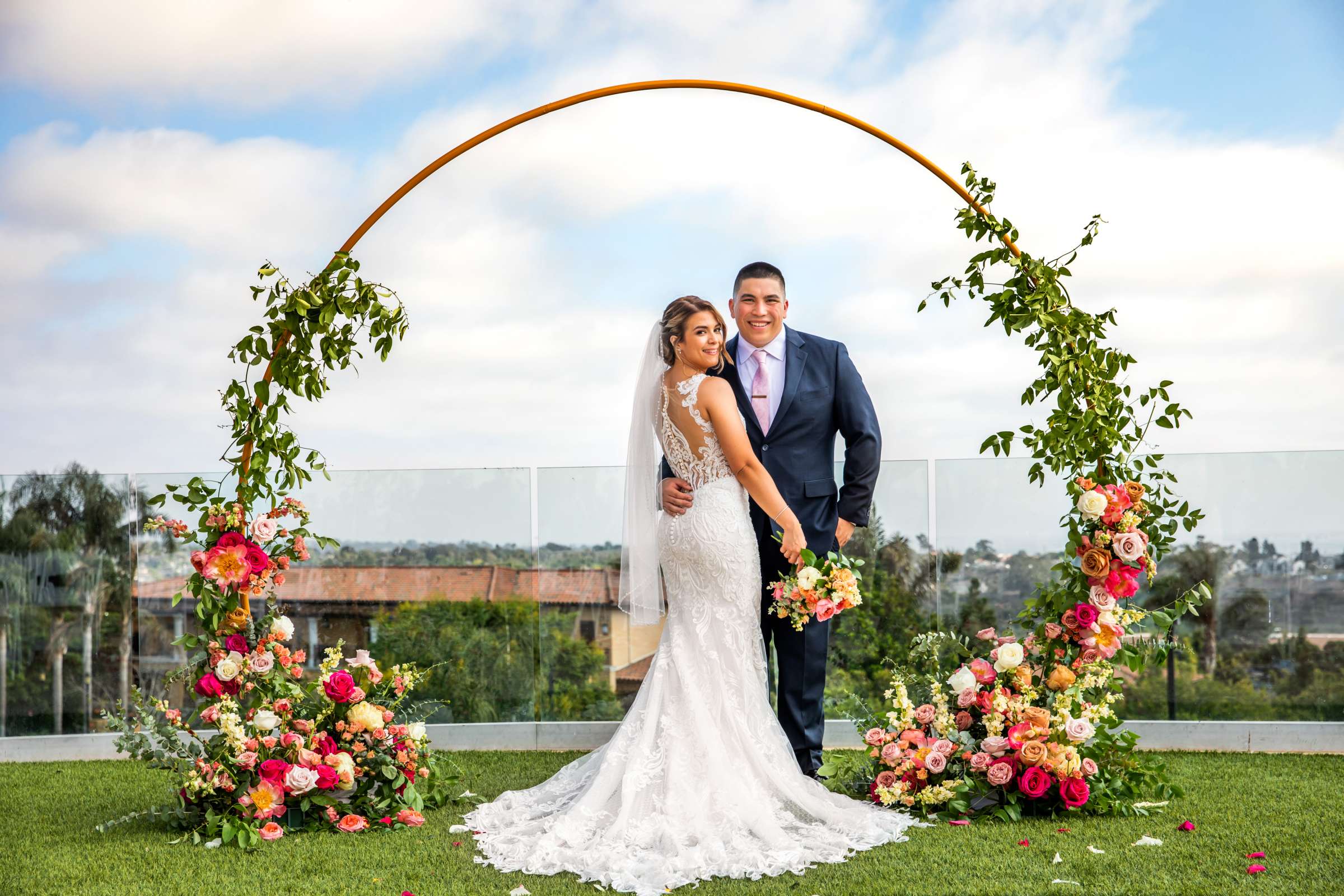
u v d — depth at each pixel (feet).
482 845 11.76
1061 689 13.26
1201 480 17.87
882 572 18.60
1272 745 17.20
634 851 11.12
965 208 13.87
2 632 18.52
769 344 14.83
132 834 12.58
